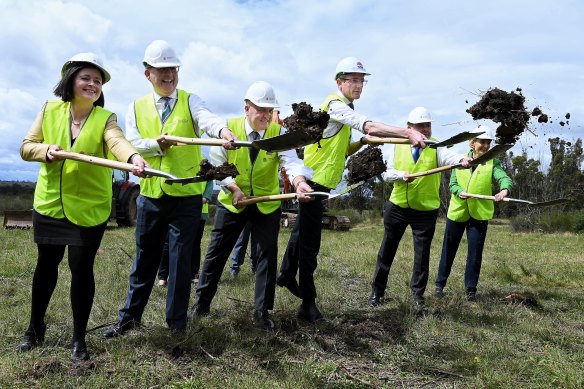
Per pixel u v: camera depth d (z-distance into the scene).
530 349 4.18
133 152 3.40
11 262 7.53
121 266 7.54
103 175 3.57
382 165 4.22
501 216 26.59
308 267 4.65
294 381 3.32
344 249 10.91
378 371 3.65
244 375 3.39
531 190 21.97
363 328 4.52
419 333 4.48
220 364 3.59
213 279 4.70
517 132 3.61
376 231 19.02
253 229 4.55
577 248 12.55
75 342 3.56
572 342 4.34
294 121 3.40
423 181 5.31
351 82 4.62
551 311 5.44
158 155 4.03
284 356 3.80
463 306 5.59
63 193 3.47
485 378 3.46
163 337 3.97
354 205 28.47
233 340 3.95
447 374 3.59
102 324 4.34
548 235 17.95
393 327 4.64
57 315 4.55
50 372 3.31
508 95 3.52
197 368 3.52
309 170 4.43
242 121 4.45
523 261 9.66
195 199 4.16
